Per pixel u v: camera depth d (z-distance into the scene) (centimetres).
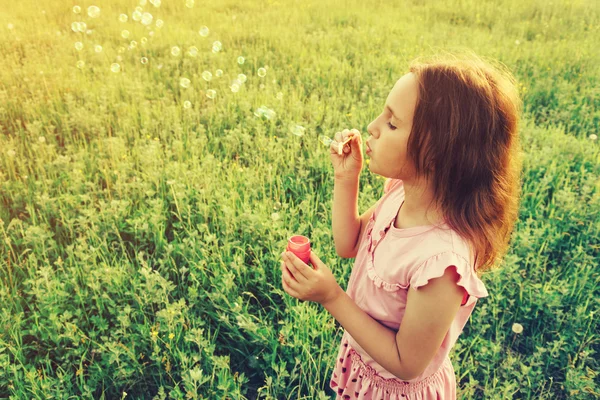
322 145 399
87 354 237
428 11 927
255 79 550
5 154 374
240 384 214
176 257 291
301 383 224
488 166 113
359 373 152
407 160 116
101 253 290
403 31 762
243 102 465
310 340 240
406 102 113
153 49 646
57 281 254
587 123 488
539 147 421
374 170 122
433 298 113
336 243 162
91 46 646
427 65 114
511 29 845
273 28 751
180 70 588
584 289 276
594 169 382
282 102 466
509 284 271
